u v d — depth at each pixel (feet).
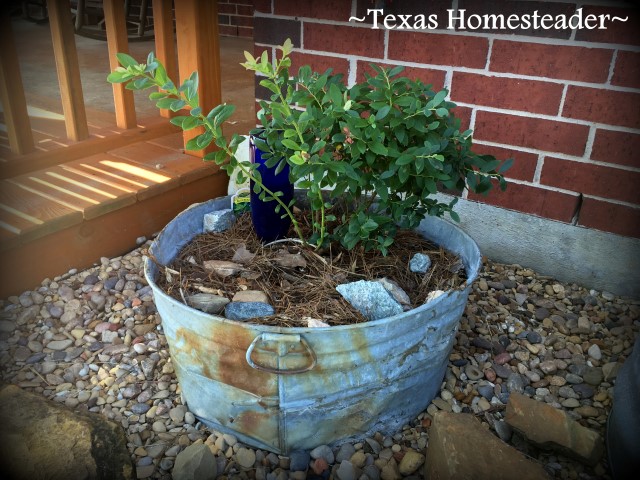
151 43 17.15
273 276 5.60
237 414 5.07
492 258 7.98
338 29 7.65
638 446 4.64
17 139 8.16
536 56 6.73
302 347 4.45
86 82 12.98
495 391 5.87
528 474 4.52
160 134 9.85
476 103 7.26
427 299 5.12
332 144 5.28
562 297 7.27
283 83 5.31
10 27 7.78
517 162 7.31
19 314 6.80
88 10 18.65
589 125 6.76
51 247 7.24
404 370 5.00
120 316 6.89
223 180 9.12
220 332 4.54
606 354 6.37
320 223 6.16
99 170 8.47
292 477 4.96
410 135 5.08
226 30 18.44
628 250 7.05
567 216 7.26
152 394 5.85
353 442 5.28
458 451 4.67
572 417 5.61
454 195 7.86
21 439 4.93
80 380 6.00
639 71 6.31
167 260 5.70
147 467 5.04
